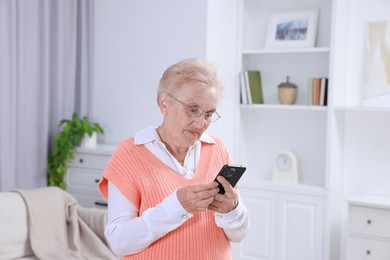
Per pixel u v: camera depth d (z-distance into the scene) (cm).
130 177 162
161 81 165
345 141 371
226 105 378
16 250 289
